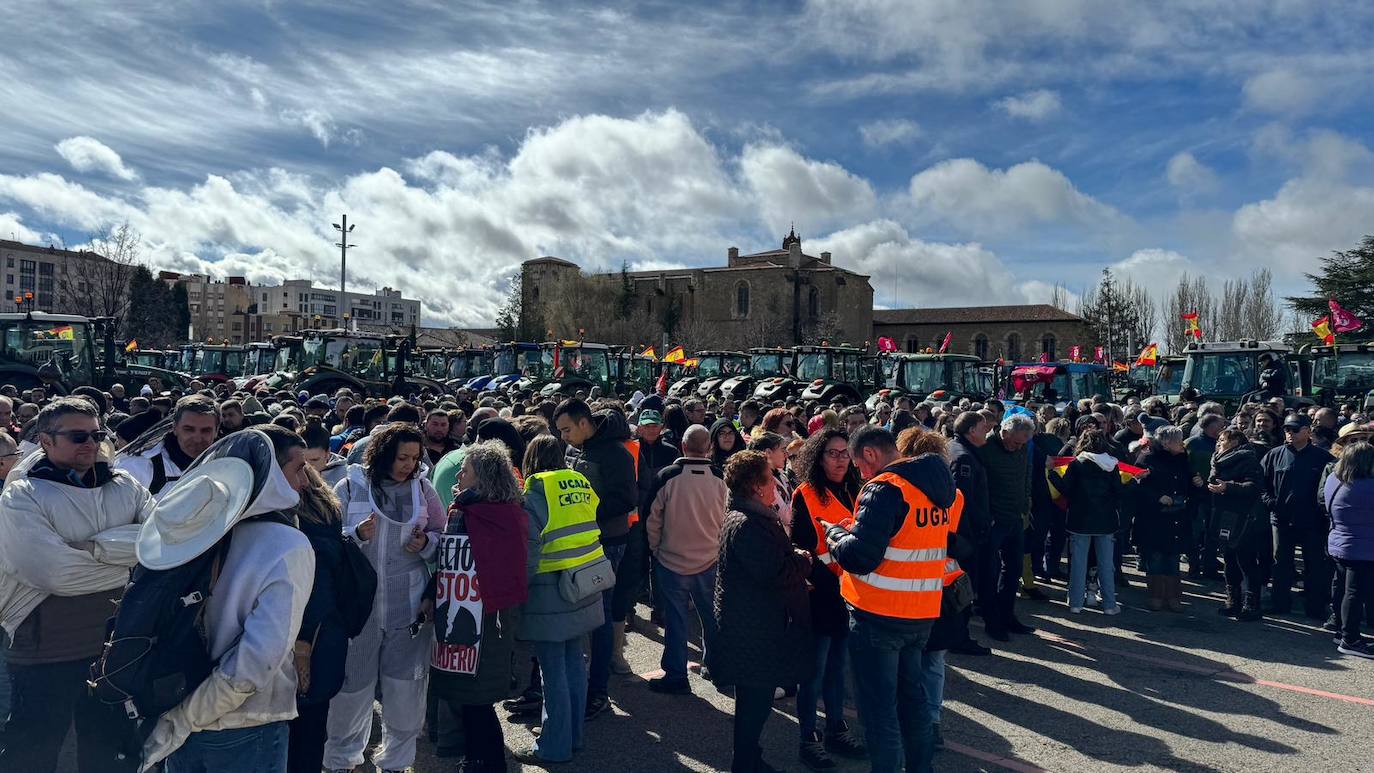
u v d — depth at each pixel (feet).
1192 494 27.61
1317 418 32.22
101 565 11.68
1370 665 21.99
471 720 14.26
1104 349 203.31
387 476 14.01
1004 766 15.97
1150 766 15.97
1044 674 21.27
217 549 9.18
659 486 19.34
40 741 11.66
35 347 53.36
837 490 16.44
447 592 13.42
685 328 246.06
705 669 21.44
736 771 14.56
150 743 9.30
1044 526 28.43
